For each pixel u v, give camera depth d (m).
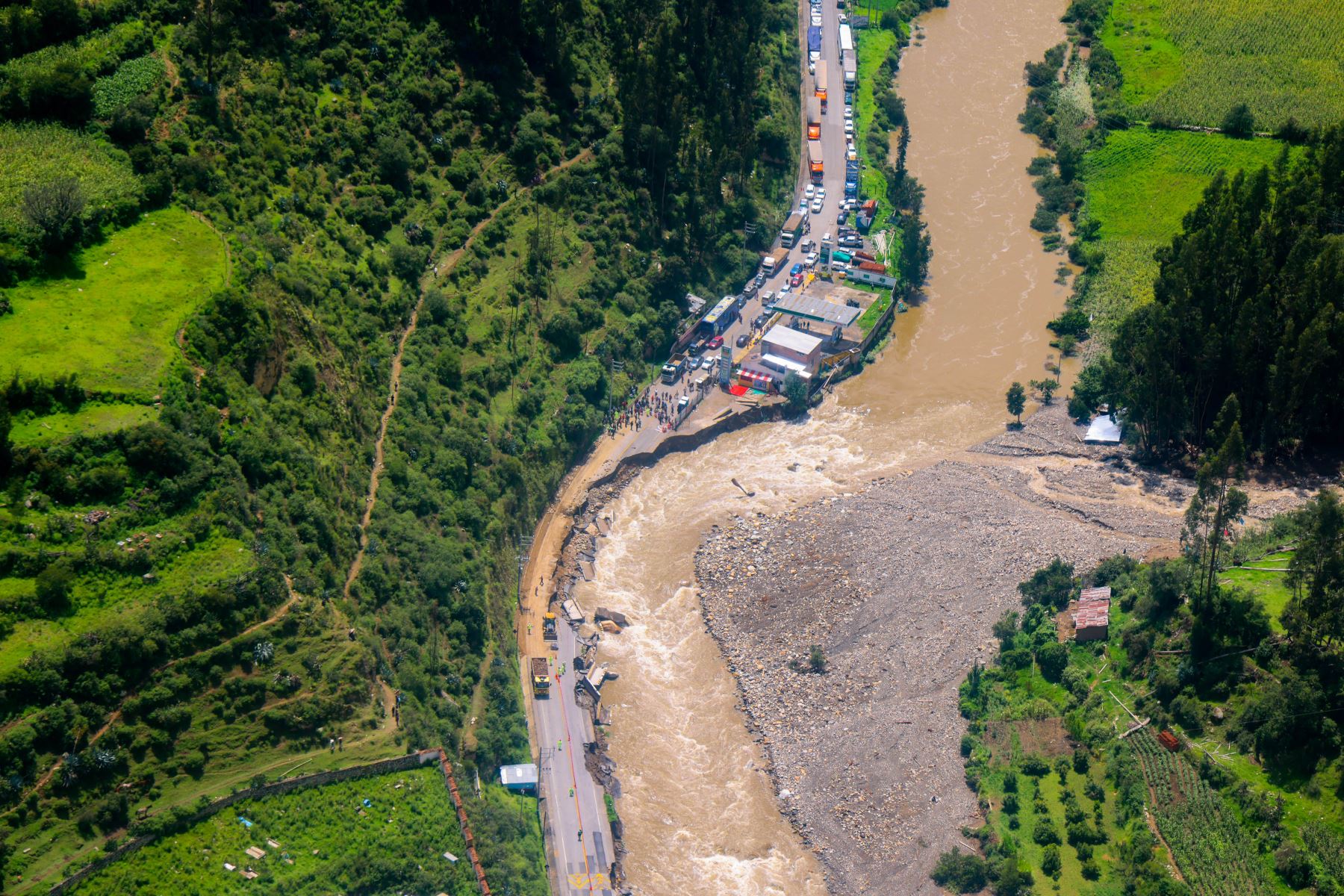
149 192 181.00
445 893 142.25
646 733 173.50
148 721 141.75
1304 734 157.75
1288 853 148.12
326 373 181.12
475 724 165.00
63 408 153.62
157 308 166.62
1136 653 173.12
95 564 145.88
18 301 164.25
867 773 167.00
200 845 137.62
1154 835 154.12
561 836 158.50
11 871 129.50
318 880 138.50
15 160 180.25
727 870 158.12
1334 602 161.88
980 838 156.25
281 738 148.62
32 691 136.38
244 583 151.75
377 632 163.12
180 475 154.62
